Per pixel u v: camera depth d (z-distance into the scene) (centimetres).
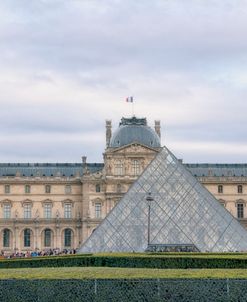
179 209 16138
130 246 15525
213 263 9956
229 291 6644
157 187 16538
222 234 15562
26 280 6819
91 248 15438
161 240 15638
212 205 16100
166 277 6825
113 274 7094
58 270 7538
